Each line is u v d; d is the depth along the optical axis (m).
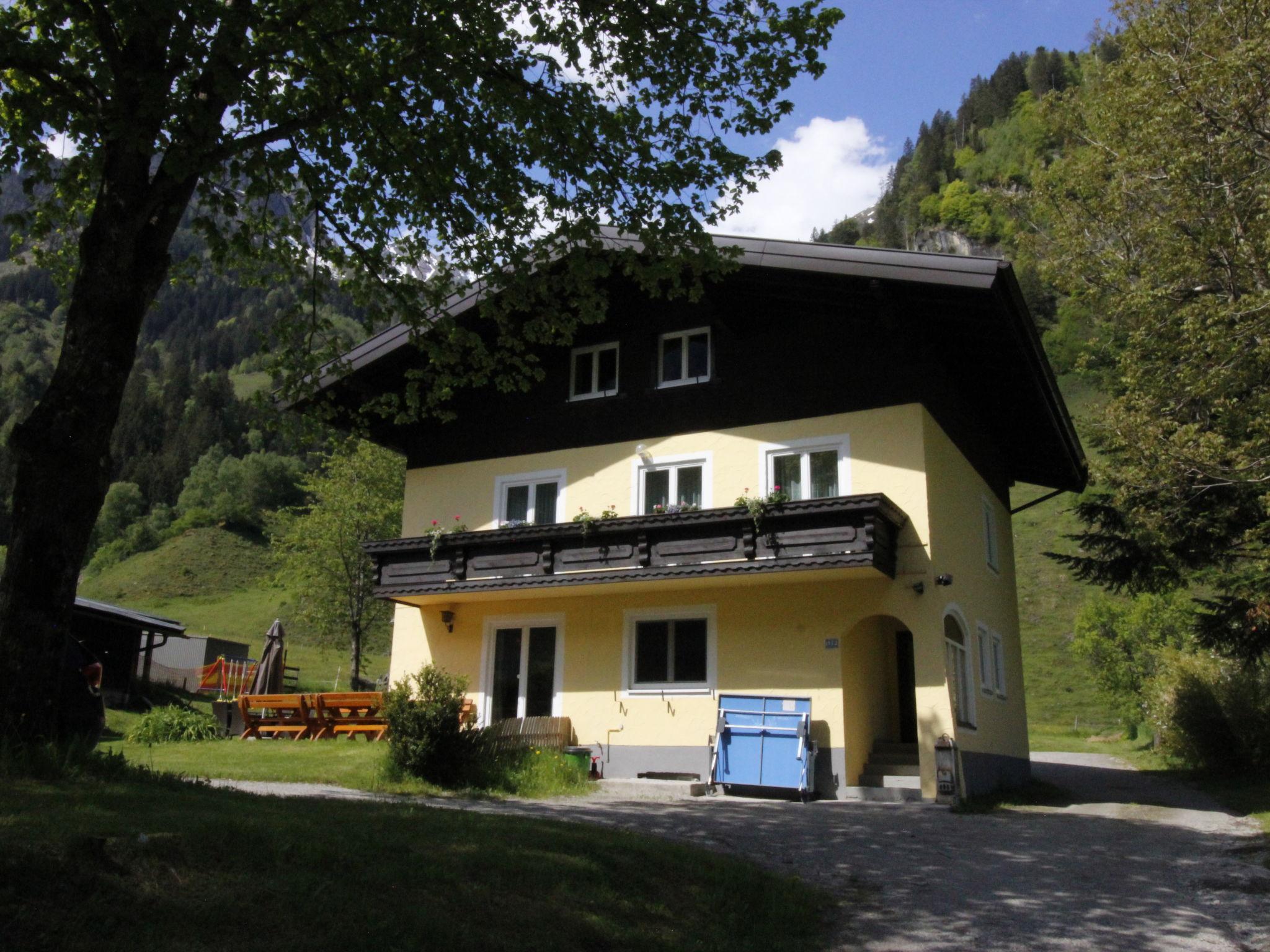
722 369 17.39
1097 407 21.20
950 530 16.48
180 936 4.50
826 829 10.82
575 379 18.89
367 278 11.98
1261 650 20.42
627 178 10.68
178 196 9.02
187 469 110.31
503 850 6.78
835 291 15.52
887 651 17.88
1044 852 9.92
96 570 83.50
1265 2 18.94
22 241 11.38
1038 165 30.91
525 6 10.48
